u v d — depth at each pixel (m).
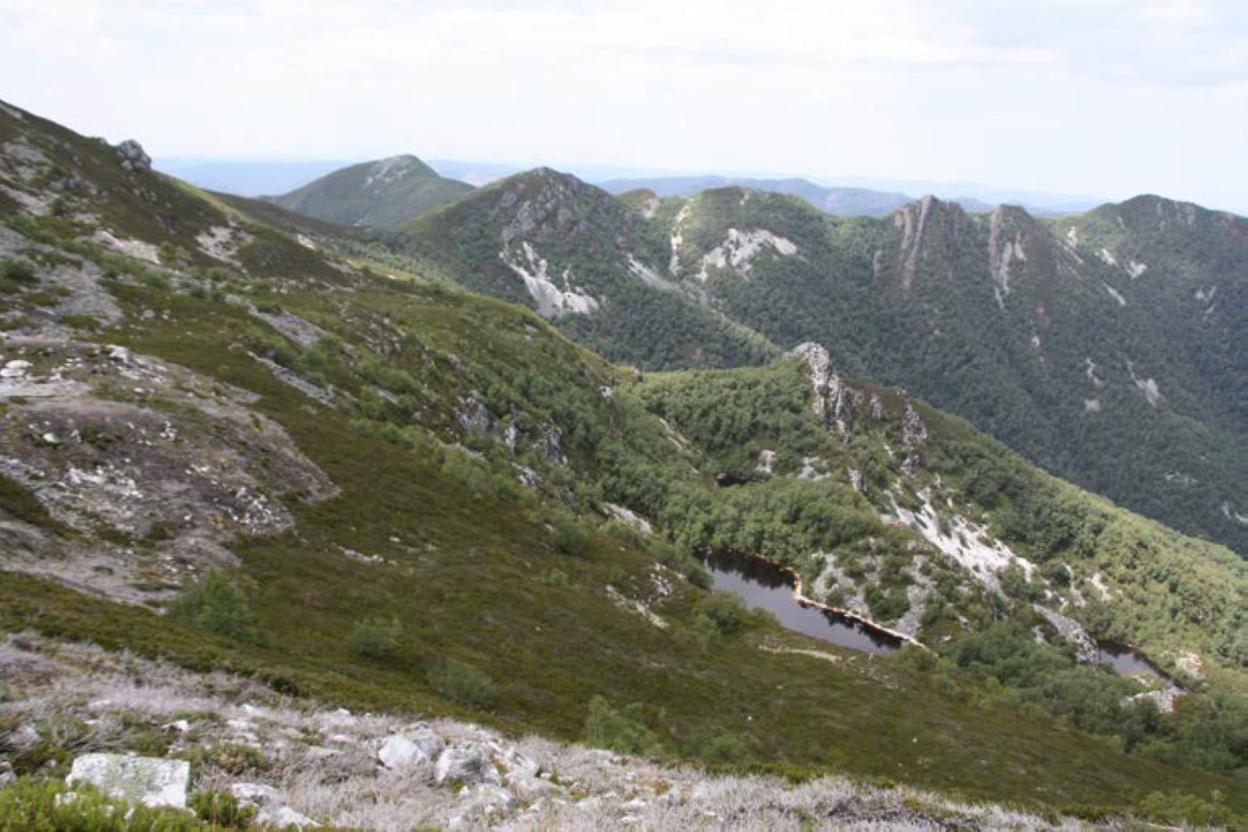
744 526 199.50
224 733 17.16
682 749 50.75
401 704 29.61
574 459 172.25
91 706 16.62
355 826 12.95
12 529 36.31
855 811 21.72
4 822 8.83
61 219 139.88
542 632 61.78
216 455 56.34
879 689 87.62
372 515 66.50
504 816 16.05
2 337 62.34
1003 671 140.62
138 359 67.06
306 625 43.59
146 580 37.91
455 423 117.56
